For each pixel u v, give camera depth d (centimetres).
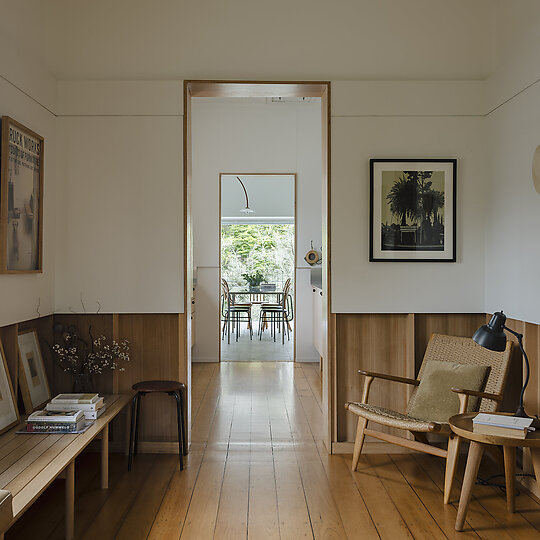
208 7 398
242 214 1124
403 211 398
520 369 361
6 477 246
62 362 383
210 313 753
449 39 399
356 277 399
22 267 338
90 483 343
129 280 396
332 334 401
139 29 397
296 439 430
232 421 477
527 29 337
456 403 356
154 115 395
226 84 398
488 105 393
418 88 399
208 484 342
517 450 371
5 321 318
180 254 396
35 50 371
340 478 353
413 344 402
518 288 348
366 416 348
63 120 395
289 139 751
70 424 308
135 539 273
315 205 754
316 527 288
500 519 298
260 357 788
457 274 402
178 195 395
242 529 284
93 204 395
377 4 399
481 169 401
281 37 399
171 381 391
